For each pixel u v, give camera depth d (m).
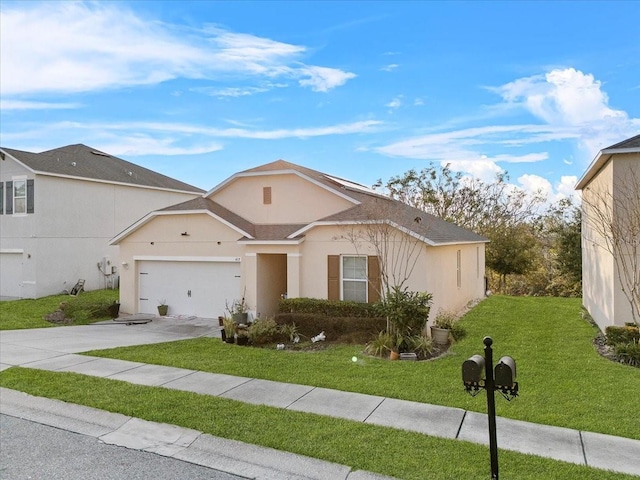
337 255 13.74
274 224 16.67
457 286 16.92
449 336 12.06
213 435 5.96
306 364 9.49
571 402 7.05
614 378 8.28
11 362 9.65
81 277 22.06
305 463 5.23
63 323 15.59
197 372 8.85
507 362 4.74
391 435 5.86
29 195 20.55
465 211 32.56
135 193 25.00
